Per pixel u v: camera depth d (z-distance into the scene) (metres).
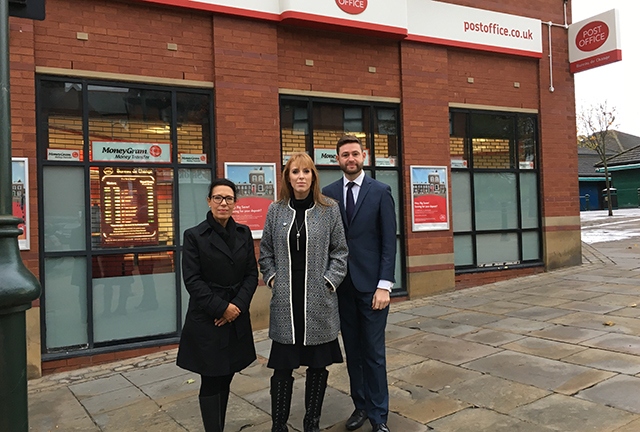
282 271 3.43
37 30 5.83
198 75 6.73
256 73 7.02
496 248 9.40
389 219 3.62
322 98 7.70
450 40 8.64
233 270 3.40
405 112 8.29
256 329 6.97
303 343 3.37
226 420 4.04
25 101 5.67
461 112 9.06
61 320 5.95
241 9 6.83
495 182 9.43
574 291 7.81
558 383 4.24
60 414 4.49
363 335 3.60
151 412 4.38
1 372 2.19
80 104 6.09
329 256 3.54
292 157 3.52
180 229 6.62
